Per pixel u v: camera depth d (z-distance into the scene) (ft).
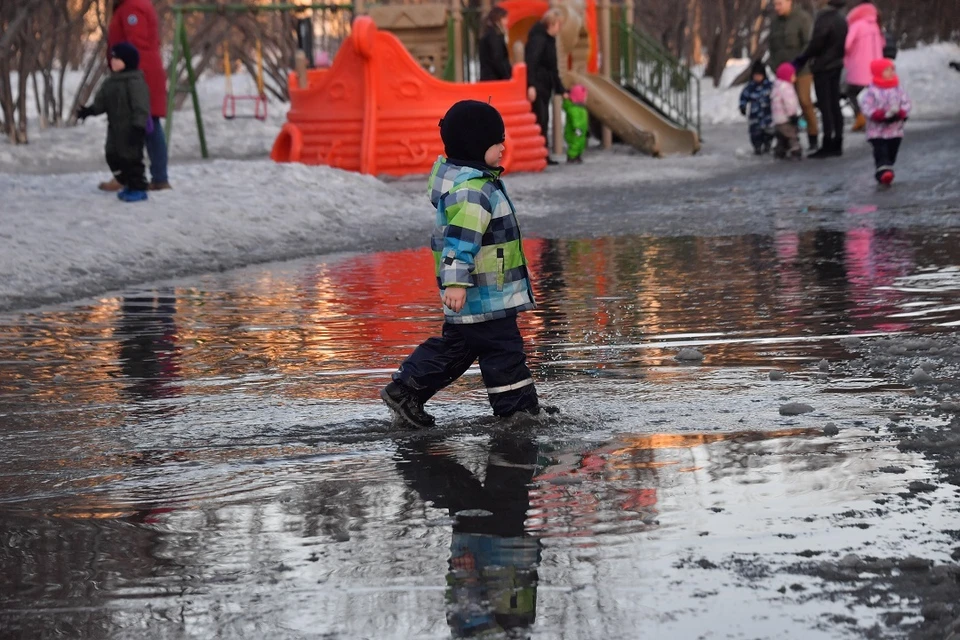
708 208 59.47
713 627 13.07
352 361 28.12
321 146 81.00
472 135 20.95
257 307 36.09
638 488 17.81
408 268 43.91
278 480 18.95
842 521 16.07
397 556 15.42
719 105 138.62
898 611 13.30
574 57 101.19
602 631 13.06
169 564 15.42
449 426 22.03
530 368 26.58
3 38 92.94
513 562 15.07
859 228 49.55
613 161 90.17
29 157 93.66
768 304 33.58
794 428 20.80
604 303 34.78
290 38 126.11
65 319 34.60
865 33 101.19
